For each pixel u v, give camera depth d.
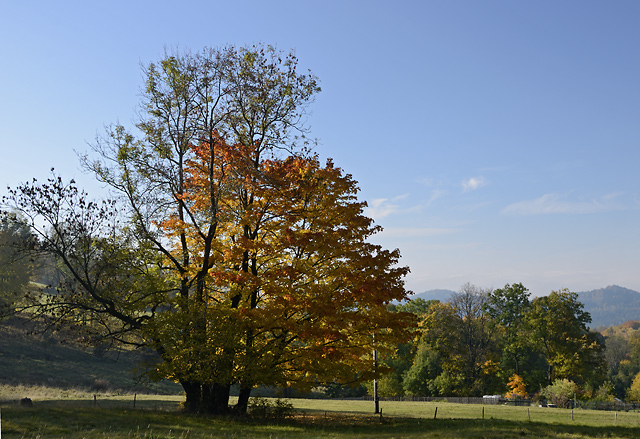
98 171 24.67
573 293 69.06
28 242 24.53
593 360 67.25
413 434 21.56
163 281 25.86
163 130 25.47
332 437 19.84
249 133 26.91
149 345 25.48
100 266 24.53
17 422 18.06
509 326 75.50
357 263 24.59
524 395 64.38
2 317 25.50
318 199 25.33
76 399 34.78
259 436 18.80
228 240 26.58
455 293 76.81
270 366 24.53
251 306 25.48
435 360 74.38
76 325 25.95
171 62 25.20
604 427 27.22
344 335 24.31
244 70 25.95
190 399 26.91
